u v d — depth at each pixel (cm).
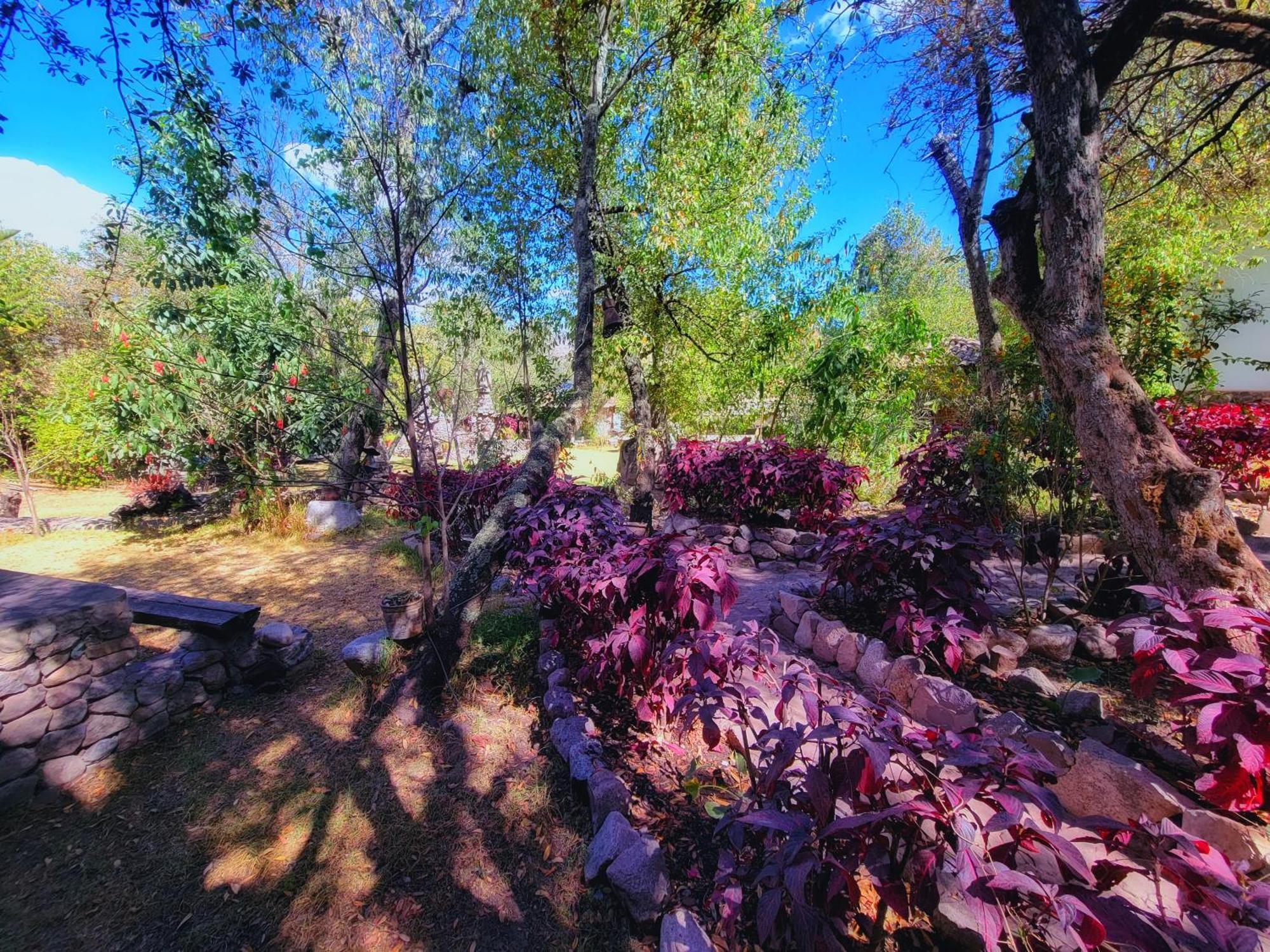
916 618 254
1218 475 210
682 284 627
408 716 261
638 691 255
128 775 229
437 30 397
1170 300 366
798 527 548
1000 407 338
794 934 128
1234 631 181
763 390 711
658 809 194
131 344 559
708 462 596
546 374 691
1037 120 254
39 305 855
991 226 292
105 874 181
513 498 330
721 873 144
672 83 488
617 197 589
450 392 371
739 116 519
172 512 745
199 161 252
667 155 507
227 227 278
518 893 172
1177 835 107
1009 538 343
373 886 175
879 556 292
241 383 531
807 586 379
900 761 127
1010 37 357
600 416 2003
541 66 503
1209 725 144
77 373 834
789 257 628
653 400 737
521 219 549
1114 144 436
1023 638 282
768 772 138
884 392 699
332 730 258
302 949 156
